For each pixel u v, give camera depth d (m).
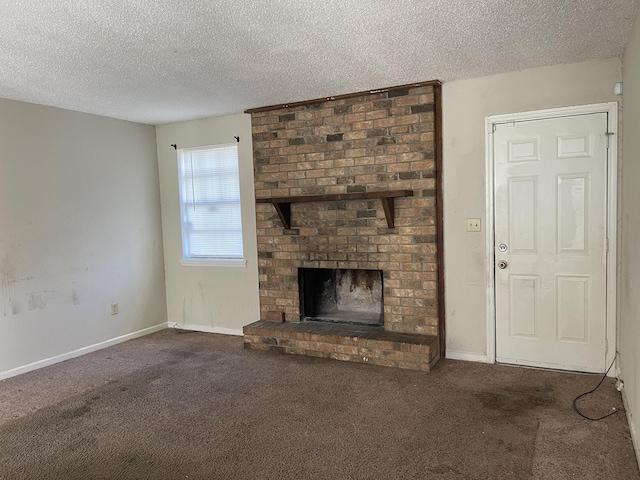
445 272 3.75
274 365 3.77
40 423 2.84
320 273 4.53
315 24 2.39
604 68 3.12
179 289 5.10
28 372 3.79
